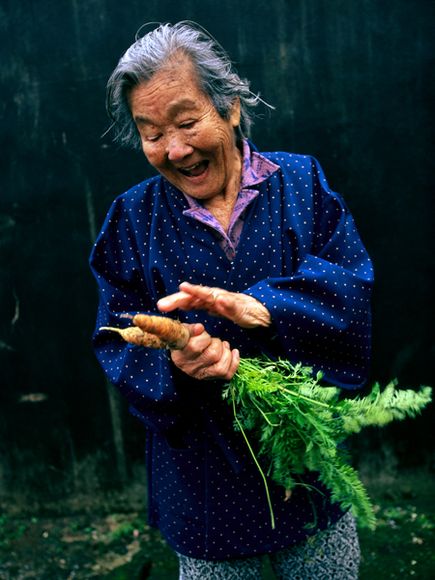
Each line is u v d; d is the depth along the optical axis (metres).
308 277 1.59
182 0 2.68
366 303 1.66
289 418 1.58
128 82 1.50
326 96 2.74
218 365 1.50
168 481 1.84
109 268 1.80
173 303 1.38
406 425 3.05
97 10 2.71
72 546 3.09
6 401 3.13
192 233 1.68
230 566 1.88
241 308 1.51
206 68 1.50
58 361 3.07
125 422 3.13
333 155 2.79
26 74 2.79
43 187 2.90
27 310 3.03
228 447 1.72
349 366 1.70
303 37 2.69
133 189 1.78
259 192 1.68
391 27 2.66
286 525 1.79
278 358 1.66
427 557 2.82
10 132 2.86
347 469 1.57
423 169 2.78
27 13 2.73
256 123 2.77
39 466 3.20
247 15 2.68
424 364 2.96
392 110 2.74
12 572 2.96
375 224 2.85
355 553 1.89
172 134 1.51
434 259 2.86
